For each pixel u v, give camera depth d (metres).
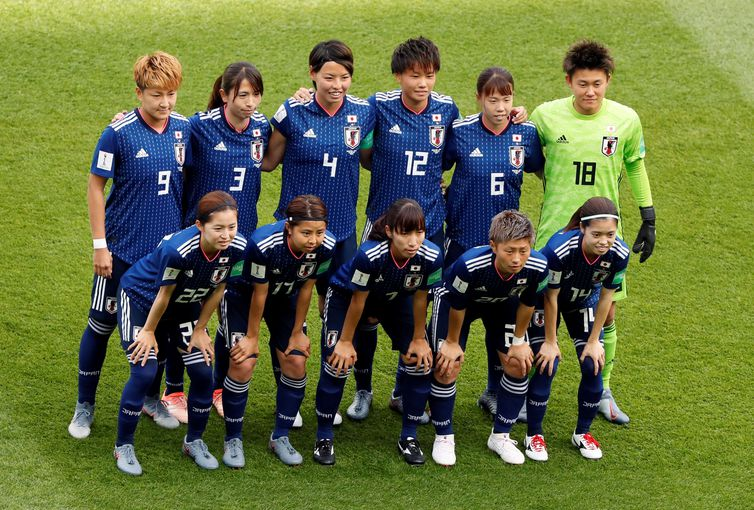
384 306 23.00
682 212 33.66
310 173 23.88
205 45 39.69
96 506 20.64
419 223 20.69
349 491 21.94
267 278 21.80
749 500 22.44
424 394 23.06
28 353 25.88
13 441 22.59
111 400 24.64
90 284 28.88
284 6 42.41
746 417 25.50
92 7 41.44
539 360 23.22
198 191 23.58
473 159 24.25
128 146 22.06
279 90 37.44
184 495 21.28
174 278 20.91
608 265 22.59
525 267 21.77
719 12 43.50
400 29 41.22
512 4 43.31
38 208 31.59
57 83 37.06
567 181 24.69
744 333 28.77
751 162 35.94
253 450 23.31
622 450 24.27
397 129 24.08
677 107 38.22
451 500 21.81
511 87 23.50
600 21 42.59
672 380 26.86
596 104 24.31
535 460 23.67
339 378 22.70
